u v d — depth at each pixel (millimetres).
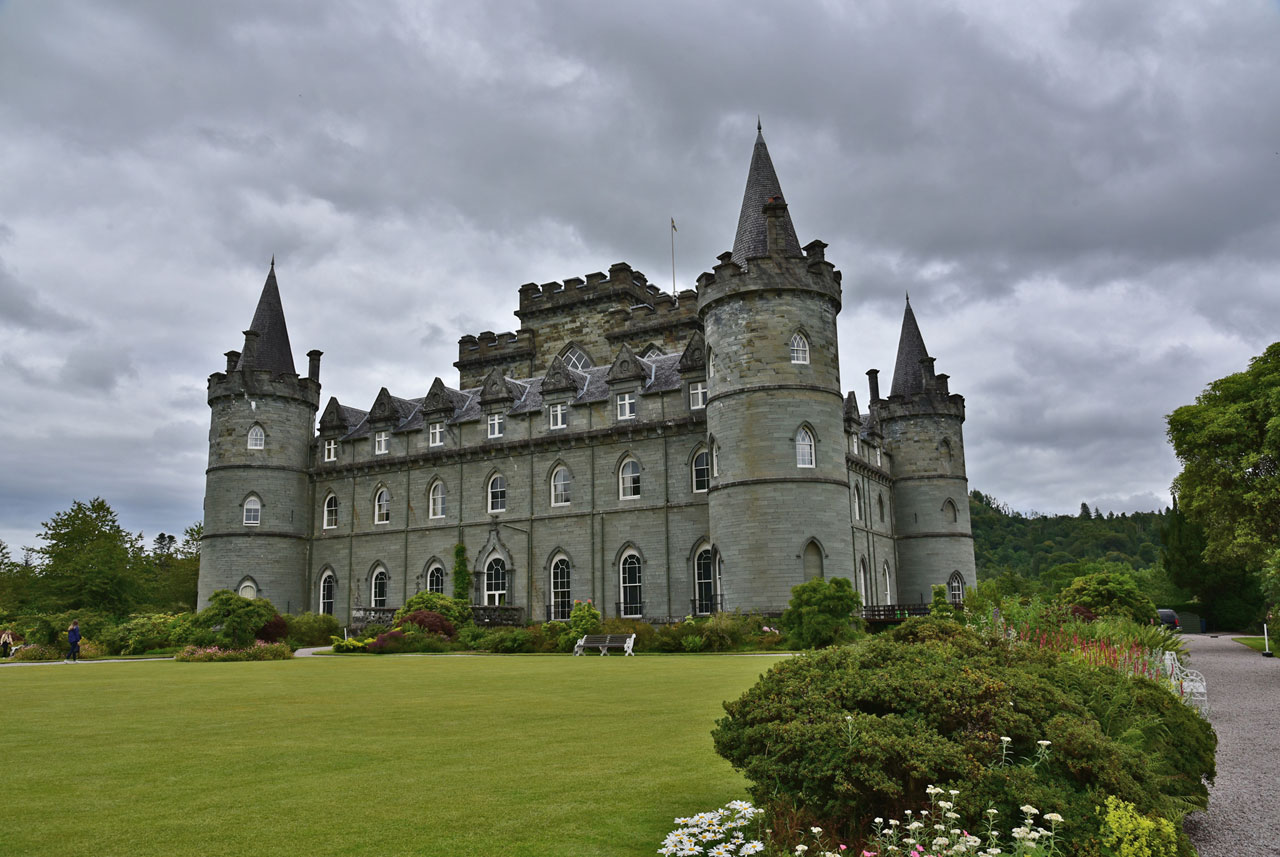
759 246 44500
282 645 38594
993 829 7605
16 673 28594
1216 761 13141
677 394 47312
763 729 8648
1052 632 22328
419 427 55531
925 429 57344
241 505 56250
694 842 7641
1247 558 45500
